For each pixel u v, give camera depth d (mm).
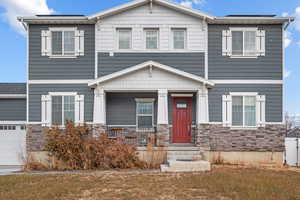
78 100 12898
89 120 12859
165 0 12922
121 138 12570
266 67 13078
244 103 13023
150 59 13062
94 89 12883
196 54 13086
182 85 12539
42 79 12992
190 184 8109
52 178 9219
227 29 13219
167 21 13172
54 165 11539
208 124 12414
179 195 7023
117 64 13039
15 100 13953
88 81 12977
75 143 11305
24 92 14117
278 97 12984
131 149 11586
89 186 7980
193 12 12922
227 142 12773
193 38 13125
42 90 12961
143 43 13133
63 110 12961
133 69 12297
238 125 12922
